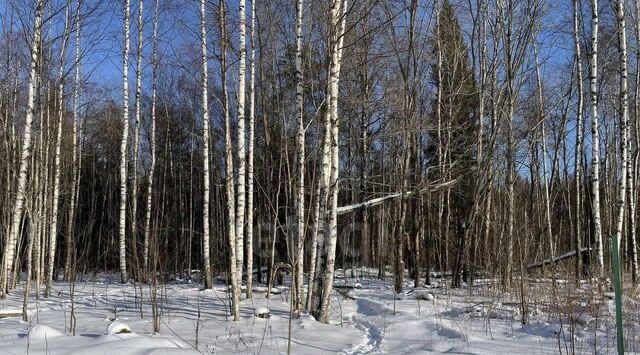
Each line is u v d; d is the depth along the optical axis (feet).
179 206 103.81
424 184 44.11
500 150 60.39
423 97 57.16
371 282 65.46
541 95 64.44
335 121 33.24
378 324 31.12
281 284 61.05
